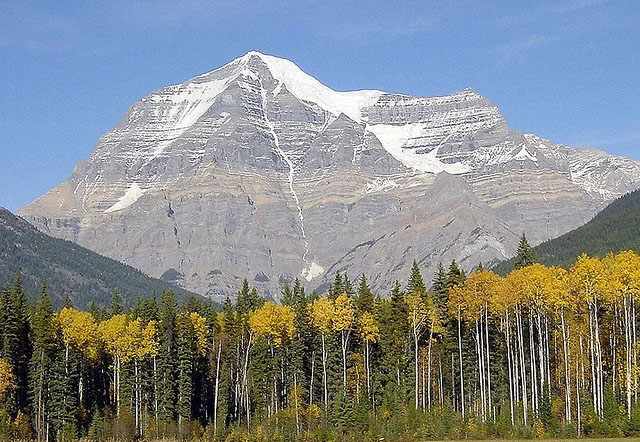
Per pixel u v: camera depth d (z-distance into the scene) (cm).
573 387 15912
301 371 17500
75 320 17500
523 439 14350
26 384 17150
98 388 18388
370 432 15250
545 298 15288
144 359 17800
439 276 17900
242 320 18575
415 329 17050
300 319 17862
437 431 15050
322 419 16212
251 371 17725
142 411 17638
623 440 13438
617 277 14700
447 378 17388
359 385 17150
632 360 14938
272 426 16275
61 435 16388
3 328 17088
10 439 15862
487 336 16138
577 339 15950
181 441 16400
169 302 18362
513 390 16338
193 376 18462
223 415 17550
